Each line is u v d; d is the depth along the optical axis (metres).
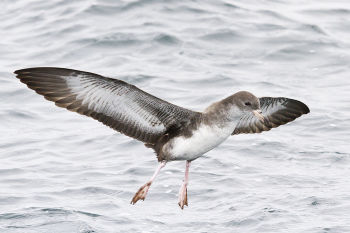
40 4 27.02
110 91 10.50
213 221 13.23
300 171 15.65
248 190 14.64
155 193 14.68
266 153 16.78
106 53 23.27
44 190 14.65
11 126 18.50
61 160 16.41
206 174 15.58
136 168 15.89
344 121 18.66
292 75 22.06
